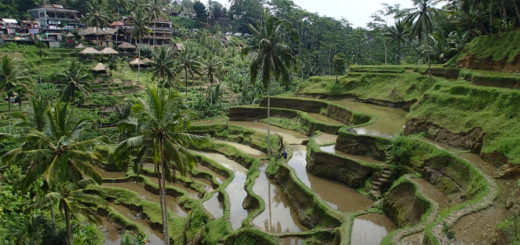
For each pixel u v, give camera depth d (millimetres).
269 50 41969
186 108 24297
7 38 91750
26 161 23266
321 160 35844
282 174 37375
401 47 105188
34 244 26906
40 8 104625
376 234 23516
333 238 24250
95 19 97000
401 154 30969
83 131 24688
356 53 110062
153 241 33656
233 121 67375
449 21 60375
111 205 41375
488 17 52438
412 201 25281
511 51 41906
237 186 39812
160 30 112562
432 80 52469
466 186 23938
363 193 30984
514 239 15953
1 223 30062
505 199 20578
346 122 52594
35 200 32250
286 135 54438
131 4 108250
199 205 36062
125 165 50531
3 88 54531
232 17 163000
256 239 26250
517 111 28016
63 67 82812
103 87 79250
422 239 19391
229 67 104375
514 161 23031
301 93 73375
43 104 24641
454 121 31703
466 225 18672
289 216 30359
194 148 56344
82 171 23812
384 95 58406
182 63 77000
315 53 107812
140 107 21766
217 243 28125
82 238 31453
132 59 97500
